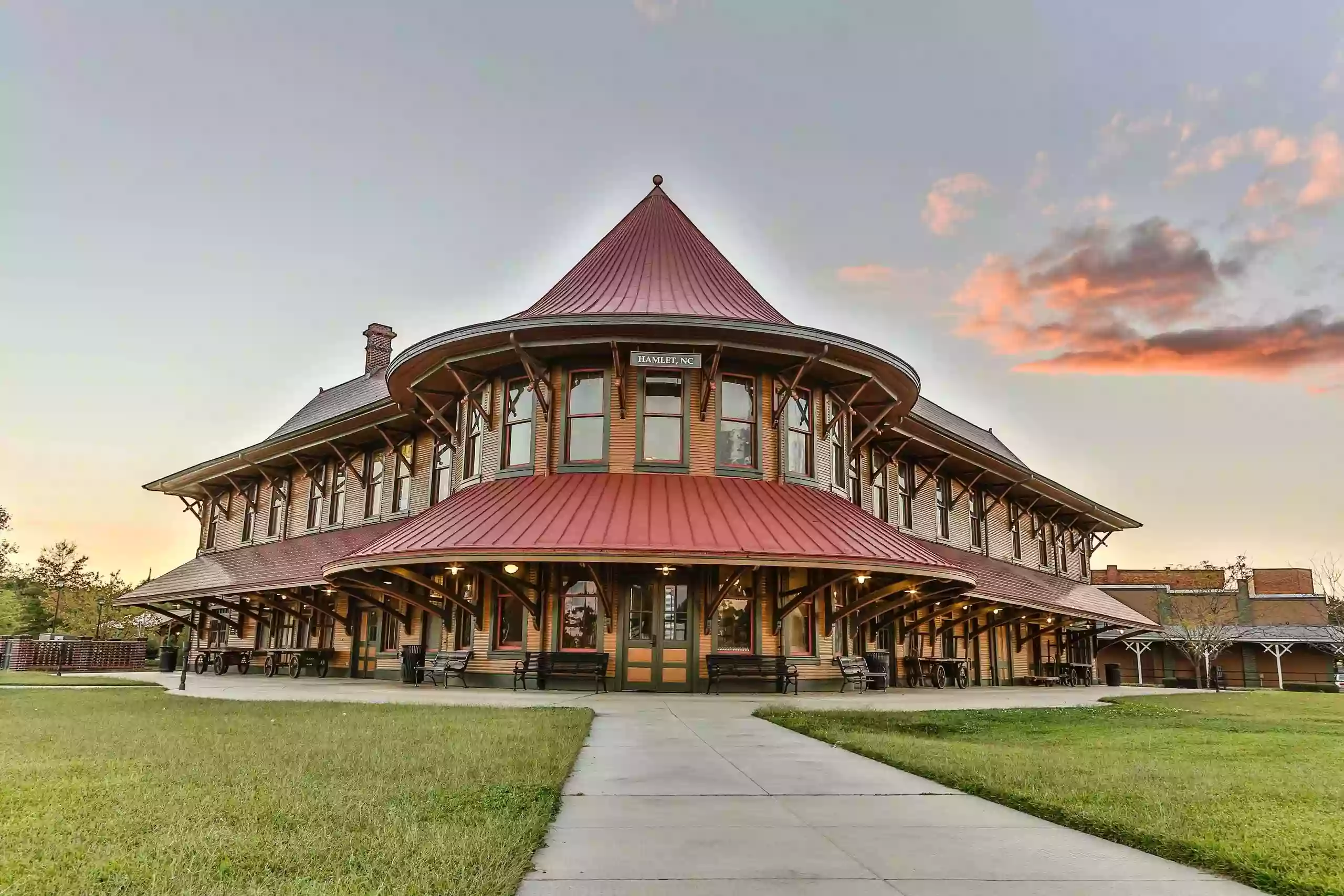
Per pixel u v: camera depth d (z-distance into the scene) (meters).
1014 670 35.84
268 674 30.55
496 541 18.67
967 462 33.06
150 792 6.80
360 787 7.11
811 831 6.27
